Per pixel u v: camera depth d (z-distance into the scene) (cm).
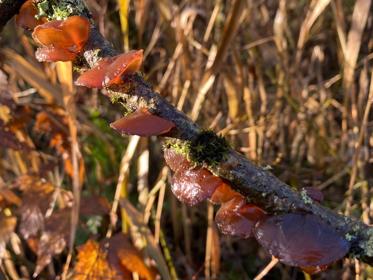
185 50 54
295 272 57
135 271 48
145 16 53
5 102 50
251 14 61
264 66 64
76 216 48
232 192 30
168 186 58
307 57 70
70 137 53
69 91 48
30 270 57
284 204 29
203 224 62
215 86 62
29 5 33
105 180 59
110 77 27
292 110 61
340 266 57
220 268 59
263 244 28
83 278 47
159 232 54
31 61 56
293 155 61
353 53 51
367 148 57
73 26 30
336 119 68
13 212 55
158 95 30
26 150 53
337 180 61
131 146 50
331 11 68
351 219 29
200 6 62
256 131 60
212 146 29
